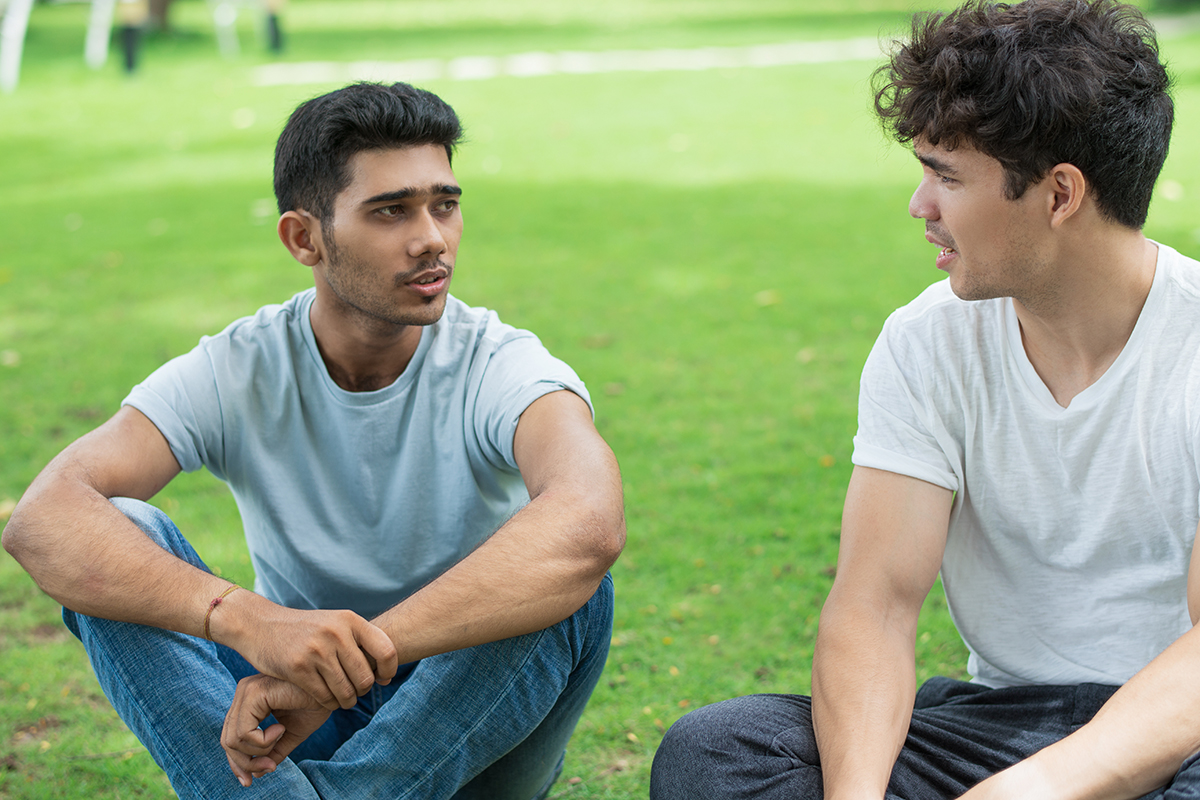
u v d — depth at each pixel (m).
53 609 2.96
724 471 3.59
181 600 1.60
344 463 1.89
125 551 1.62
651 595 2.92
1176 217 6.08
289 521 1.92
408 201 1.71
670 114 10.16
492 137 9.48
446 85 11.85
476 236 6.49
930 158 1.55
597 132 9.55
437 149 1.75
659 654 2.66
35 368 4.59
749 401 4.12
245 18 17.42
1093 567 1.68
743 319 4.97
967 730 1.64
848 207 6.93
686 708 2.45
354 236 1.72
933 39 1.54
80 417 4.11
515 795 1.91
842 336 4.72
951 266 1.60
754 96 10.84
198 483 3.68
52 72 12.99
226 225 6.88
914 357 1.72
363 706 1.94
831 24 15.70
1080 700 1.64
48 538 1.64
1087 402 1.61
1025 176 1.48
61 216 7.19
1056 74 1.44
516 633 1.59
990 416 1.68
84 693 2.58
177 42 15.15
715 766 1.56
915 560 1.69
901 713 1.58
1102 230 1.52
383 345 1.84
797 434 3.84
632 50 13.96
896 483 1.71
